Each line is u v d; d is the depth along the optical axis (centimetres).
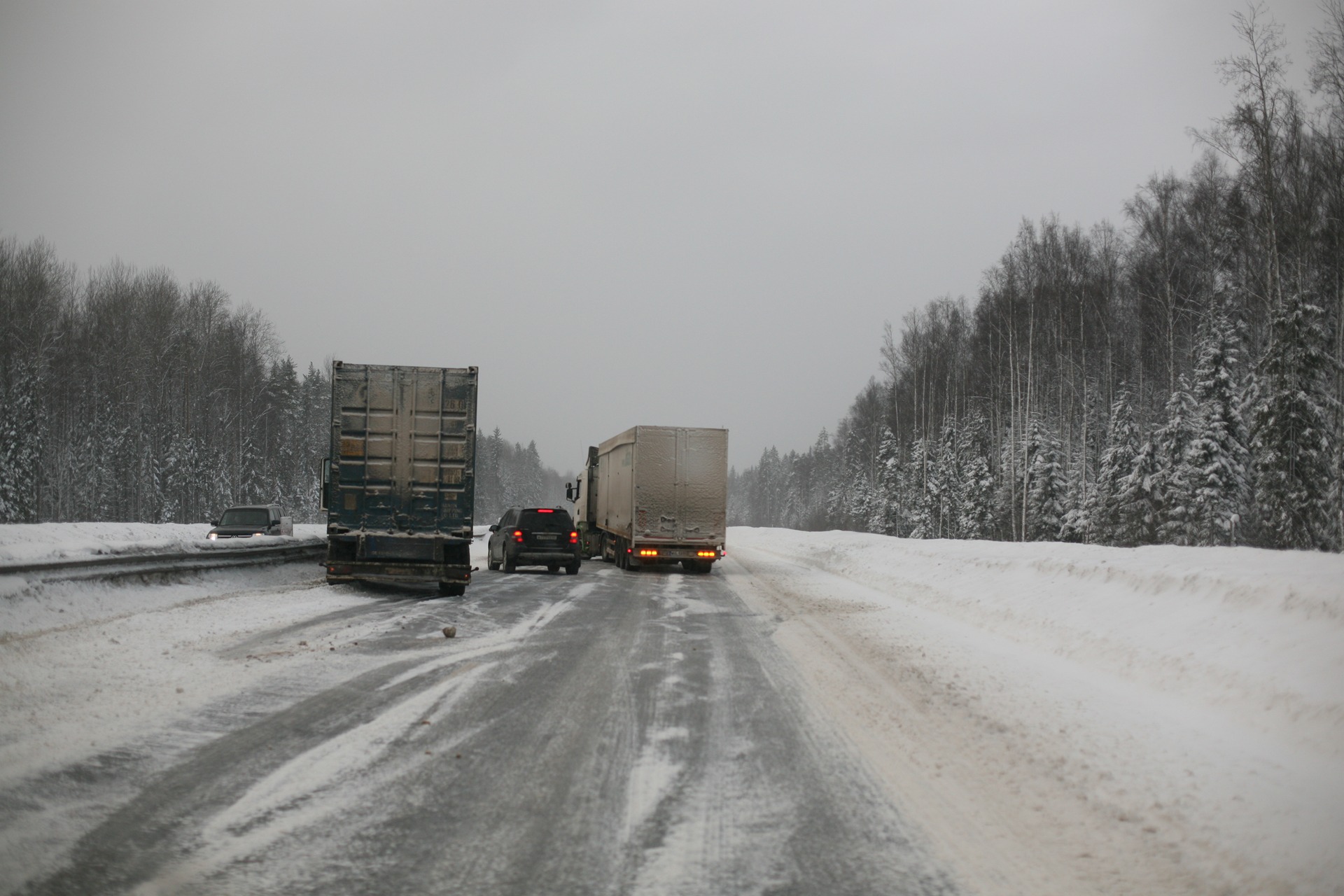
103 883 418
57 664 900
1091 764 655
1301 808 548
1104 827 528
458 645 1179
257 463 7494
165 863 444
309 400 10362
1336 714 688
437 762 638
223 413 7131
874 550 2986
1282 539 3138
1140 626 1115
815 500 15200
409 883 431
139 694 799
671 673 1016
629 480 2806
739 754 678
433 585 2094
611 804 557
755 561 3575
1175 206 4347
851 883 442
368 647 1129
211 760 619
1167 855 482
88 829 486
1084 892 434
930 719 799
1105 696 895
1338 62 2878
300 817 517
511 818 527
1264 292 3847
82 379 6222
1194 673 905
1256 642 902
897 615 1627
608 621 1494
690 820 532
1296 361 3133
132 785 560
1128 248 5028
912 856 479
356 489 1795
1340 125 3091
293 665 977
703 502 2736
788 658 1136
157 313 6209
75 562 1264
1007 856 480
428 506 1808
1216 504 3616
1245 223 3844
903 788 600
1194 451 3709
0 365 5341
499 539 2761
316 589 1789
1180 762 655
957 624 1506
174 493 6300
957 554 2234
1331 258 3412
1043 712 825
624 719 786
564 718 785
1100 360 5353
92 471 6081
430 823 514
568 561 2603
